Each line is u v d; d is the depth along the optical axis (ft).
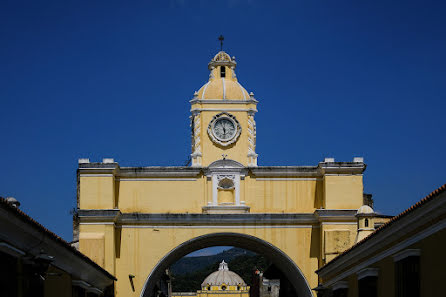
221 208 114.11
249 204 115.03
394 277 65.51
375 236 69.15
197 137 116.57
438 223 54.13
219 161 114.62
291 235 114.52
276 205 115.14
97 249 108.78
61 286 79.10
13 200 59.26
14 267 58.59
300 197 115.55
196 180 115.03
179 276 450.30
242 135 117.08
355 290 83.82
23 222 56.65
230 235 115.24
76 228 134.92
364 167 113.39
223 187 115.34
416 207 56.39
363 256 78.33
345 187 113.09
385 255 69.00
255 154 116.47
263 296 195.21
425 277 57.06
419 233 58.44
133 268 112.47
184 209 114.21
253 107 117.70
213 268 447.01
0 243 53.67
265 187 115.44
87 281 90.79
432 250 55.57
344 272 89.30
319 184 116.06
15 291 58.54
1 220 52.95
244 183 115.34
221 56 121.90
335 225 112.16
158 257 112.88
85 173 111.75
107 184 111.55
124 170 114.11
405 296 61.87
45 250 66.18
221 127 117.08
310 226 114.93
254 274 219.20
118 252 112.68
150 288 116.37
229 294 339.16
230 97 117.80
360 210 103.35
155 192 114.62
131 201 114.21
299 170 115.65
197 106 117.08
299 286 119.34
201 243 120.98
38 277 65.31
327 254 110.32
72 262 78.38
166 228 113.60
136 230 113.39
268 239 114.32
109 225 110.52
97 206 110.83
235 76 121.70
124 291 111.65
